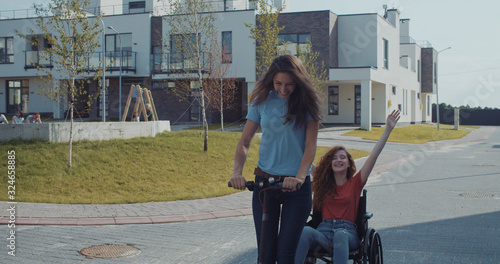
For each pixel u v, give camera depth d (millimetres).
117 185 11609
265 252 3338
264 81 3527
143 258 6102
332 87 37656
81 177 11773
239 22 32312
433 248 6527
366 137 29859
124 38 34500
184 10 17891
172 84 34312
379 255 4766
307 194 3521
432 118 59062
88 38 12820
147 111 18359
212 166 13789
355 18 34125
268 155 3588
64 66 12672
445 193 11758
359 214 4512
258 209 3549
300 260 4059
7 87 37844
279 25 32969
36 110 37375
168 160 13547
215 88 23625
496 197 11094
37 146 12883
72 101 12695
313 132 3525
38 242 6914
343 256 4094
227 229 7895
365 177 4523
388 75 37281
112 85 35344
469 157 22078
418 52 49406
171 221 8555
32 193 10742
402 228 7816
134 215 8961
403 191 12125
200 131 18000
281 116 3494
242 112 37219
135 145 14133
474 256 6129
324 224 4531
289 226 3434
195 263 5875
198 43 17406
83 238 7219
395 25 39750
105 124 14477
